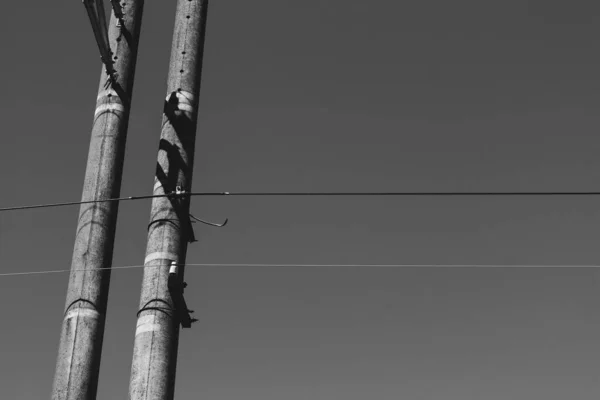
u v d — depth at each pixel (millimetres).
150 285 10344
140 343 10062
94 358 10383
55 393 10117
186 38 11852
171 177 10922
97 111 11766
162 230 10617
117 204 11359
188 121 11344
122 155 11633
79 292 10602
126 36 12234
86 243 10867
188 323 10531
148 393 9820
